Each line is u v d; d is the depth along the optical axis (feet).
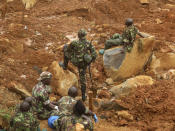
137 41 28.94
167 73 28.30
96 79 28.89
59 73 26.00
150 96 24.48
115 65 28.94
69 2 44.70
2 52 29.19
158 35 36.17
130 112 23.72
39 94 19.83
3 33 33.22
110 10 42.80
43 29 36.27
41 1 44.60
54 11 41.50
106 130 21.98
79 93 26.96
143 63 29.25
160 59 30.32
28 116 17.47
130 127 22.53
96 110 24.44
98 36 35.65
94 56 24.49
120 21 41.27
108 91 26.96
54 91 25.70
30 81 25.99
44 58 29.71
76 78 27.25
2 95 22.77
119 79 28.73
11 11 40.34
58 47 32.12
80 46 23.86
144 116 23.34
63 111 18.89
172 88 25.52
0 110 20.45
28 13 40.83
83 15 41.09
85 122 16.88
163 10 44.32
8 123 19.29
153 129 21.67
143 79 26.71
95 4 43.91
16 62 28.19
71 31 36.86
